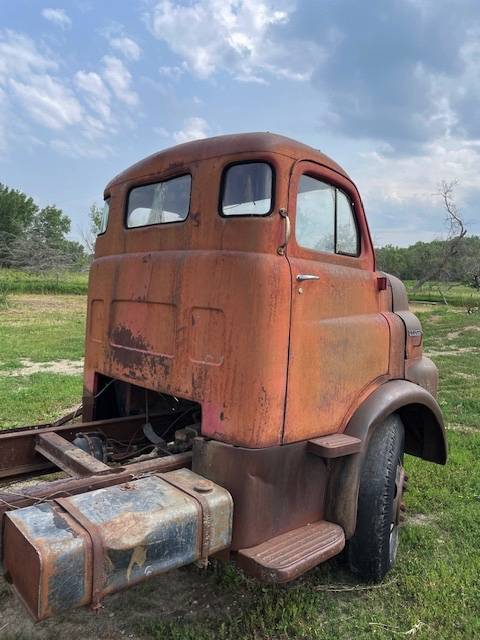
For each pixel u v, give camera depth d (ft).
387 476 10.19
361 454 9.56
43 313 73.10
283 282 8.25
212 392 8.46
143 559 6.45
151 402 12.38
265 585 10.22
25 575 5.86
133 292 10.25
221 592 10.05
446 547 12.00
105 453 10.80
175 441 10.17
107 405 12.40
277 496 8.37
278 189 8.39
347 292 9.99
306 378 8.79
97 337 11.66
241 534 7.97
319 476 9.24
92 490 7.51
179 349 9.07
